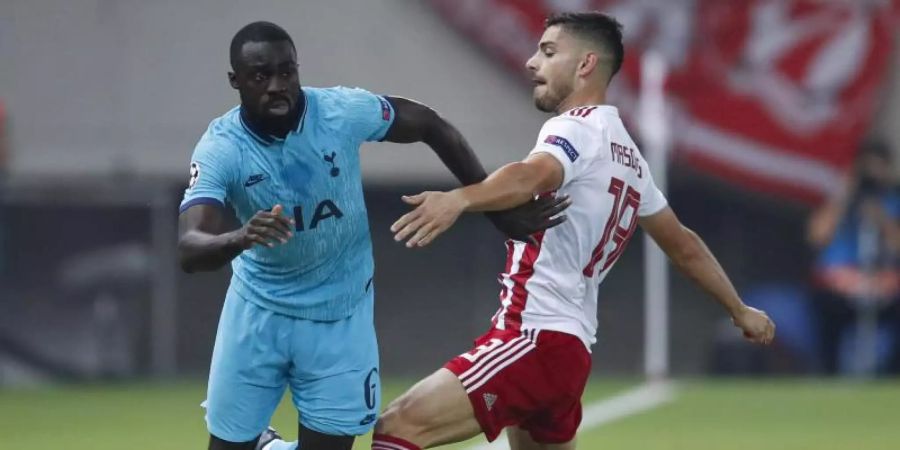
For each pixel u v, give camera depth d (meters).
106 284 55.81
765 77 53.94
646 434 39.56
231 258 18.20
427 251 56.59
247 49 18.89
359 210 20.53
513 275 21.16
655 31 53.81
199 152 19.62
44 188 55.47
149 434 39.94
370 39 55.12
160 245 55.91
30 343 55.41
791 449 36.34
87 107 55.59
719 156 54.28
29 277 55.56
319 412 20.84
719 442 37.78
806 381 54.41
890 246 54.22
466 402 20.53
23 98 55.47
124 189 55.69
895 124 54.00
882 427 40.94
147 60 55.53
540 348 20.81
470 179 21.36
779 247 55.06
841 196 54.16
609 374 56.66
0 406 47.72
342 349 20.83
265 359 20.81
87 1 55.50
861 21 53.66
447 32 55.00
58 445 37.84
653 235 22.53
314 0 55.19
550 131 20.52
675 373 56.38
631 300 56.53
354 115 20.11
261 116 19.22
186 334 56.31
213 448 21.39
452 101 55.03
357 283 20.88
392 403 20.80
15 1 55.44
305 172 19.78
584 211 20.66
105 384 54.91
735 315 23.11
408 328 56.78
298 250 20.22
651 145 52.38
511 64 54.75
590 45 21.19
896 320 54.62
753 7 53.84
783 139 54.12
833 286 54.62
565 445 21.98
